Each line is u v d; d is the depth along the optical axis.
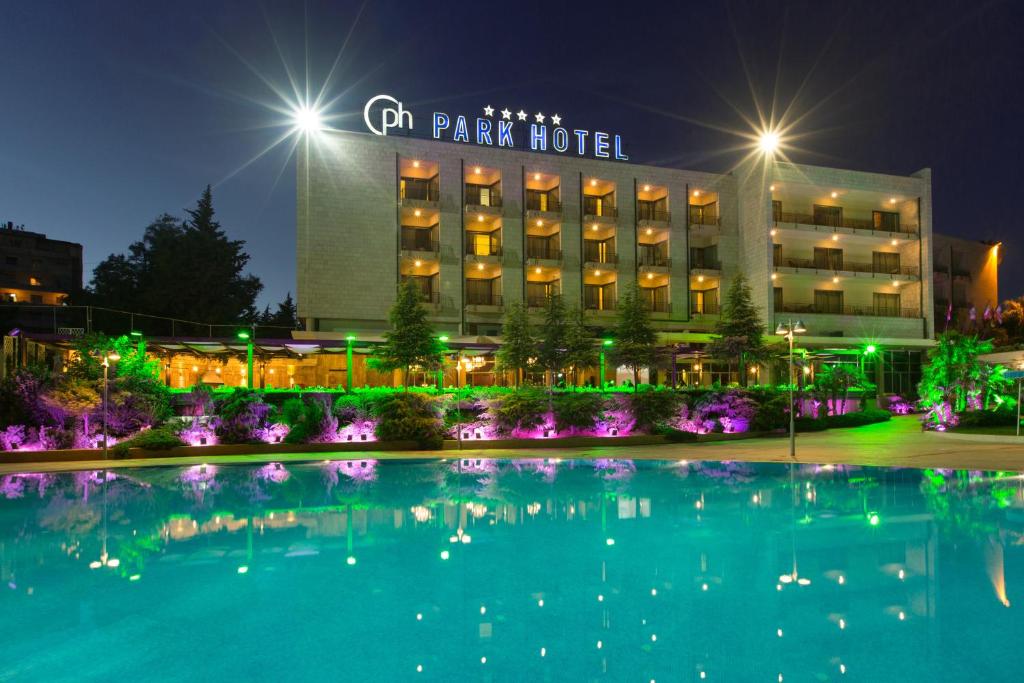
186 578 8.91
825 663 6.13
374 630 7.06
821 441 30.08
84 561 9.77
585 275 55.88
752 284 57.19
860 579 8.67
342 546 10.64
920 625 7.05
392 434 27.75
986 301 74.44
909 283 61.94
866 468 20.52
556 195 54.69
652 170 56.59
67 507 14.32
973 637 6.71
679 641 6.69
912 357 59.97
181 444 25.25
